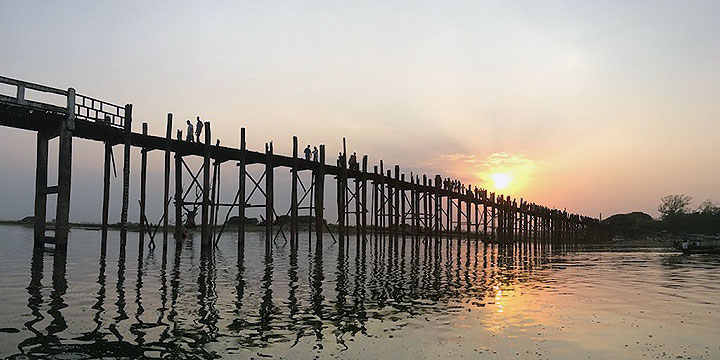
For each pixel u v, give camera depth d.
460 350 9.09
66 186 23.72
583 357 8.85
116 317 11.23
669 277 23.25
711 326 11.66
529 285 19.17
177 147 29.52
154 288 15.71
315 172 37.03
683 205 124.44
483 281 20.19
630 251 52.59
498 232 58.81
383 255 33.78
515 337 10.20
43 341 9.06
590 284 19.84
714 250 46.72
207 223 30.03
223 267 22.78
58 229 23.61
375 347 9.16
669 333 10.85
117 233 69.12
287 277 19.58
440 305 13.93
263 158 32.88
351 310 12.85
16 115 23.31
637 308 14.05
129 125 26.22
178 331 10.08
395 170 43.81
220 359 8.20
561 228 79.50
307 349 8.91
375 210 40.69
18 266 20.84
